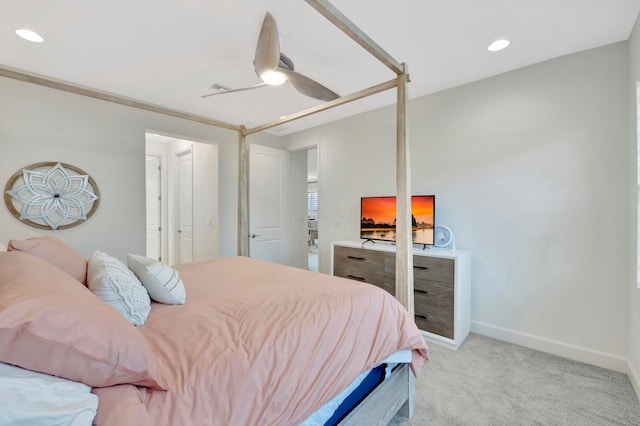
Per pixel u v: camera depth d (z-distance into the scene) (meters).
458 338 2.48
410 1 1.70
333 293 1.54
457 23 1.91
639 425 1.57
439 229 2.93
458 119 2.87
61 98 2.82
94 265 1.36
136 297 1.21
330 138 4.09
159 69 2.52
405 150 1.70
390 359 1.47
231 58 2.34
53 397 0.63
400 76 1.72
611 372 2.08
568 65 2.29
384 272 2.96
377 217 3.30
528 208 2.49
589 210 2.22
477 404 1.75
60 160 2.81
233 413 0.82
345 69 2.53
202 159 4.40
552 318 2.38
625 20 1.87
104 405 0.70
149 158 5.27
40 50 2.21
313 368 1.07
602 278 2.18
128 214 3.24
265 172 4.38
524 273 2.51
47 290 0.72
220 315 1.28
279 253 4.55
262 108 3.53
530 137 2.47
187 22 1.88
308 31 1.97
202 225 4.42
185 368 0.88
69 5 1.70
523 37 2.07
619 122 2.10
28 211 2.65
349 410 1.30
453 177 2.90
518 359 2.28
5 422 0.57
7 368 0.61
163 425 0.71
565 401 1.77
